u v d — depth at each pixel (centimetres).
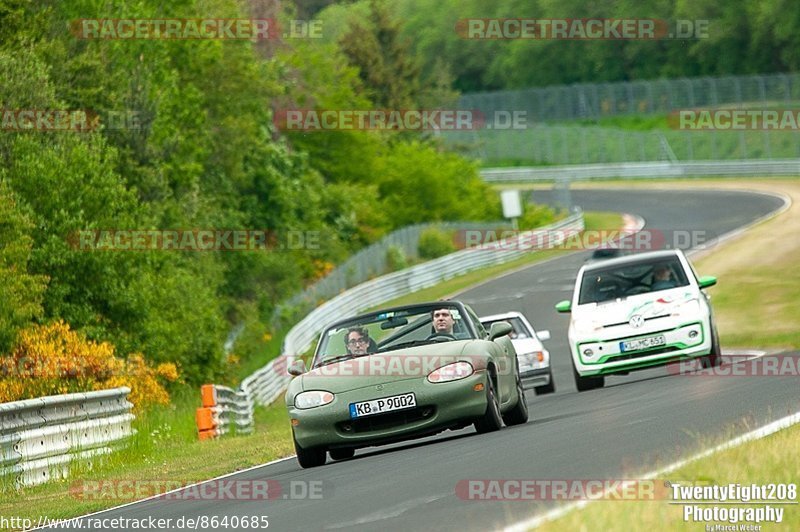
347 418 3862
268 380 9900
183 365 10712
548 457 3022
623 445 3083
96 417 5584
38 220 9356
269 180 17550
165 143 13162
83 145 9806
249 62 16775
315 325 13550
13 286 8225
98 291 9688
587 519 2023
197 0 15788
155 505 3356
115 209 10025
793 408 3472
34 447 4853
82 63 11894
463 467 3053
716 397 4225
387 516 2405
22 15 11438
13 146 9625
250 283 15538
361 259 18425
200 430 6756
